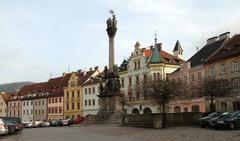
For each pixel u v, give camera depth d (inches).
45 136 1290.6
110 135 1243.2
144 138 1077.1
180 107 2920.8
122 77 3735.2
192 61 2898.6
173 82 1787.6
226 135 1092.5
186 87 2411.4
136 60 3521.2
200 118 1619.1
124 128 1632.6
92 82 4109.3
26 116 5054.1
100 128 1716.3
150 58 3299.7
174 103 2977.4
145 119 1705.2
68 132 1497.3
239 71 2295.8
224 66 2443.4
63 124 2965.1
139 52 3489.2
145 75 3368.6
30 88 5265.8
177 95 1775.3
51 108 4630.9
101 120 2170.3
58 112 4527.6
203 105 2637.8
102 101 2220.7
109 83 2210.9
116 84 2209.6
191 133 1206.3
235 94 2293.3
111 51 2236.7
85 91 4215.1
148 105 3262.8
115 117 2110.0
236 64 2331.4
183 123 1662.2
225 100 2407.7
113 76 2209.6
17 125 1642.5
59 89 4623.5
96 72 4394.7
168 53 3538.4
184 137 1060.5
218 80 1913.1
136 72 3503.9
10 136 1382.9
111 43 2245.3
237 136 1048.2
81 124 2354.8
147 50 3545.8
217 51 2630.4
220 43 2733.8
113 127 1750.7
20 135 1433.3
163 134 1205.1
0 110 5497.1
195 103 2738.7
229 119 1382.9
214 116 1536.7
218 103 2480.3
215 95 1882.4
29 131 1808.6
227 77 2404.0
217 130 1344.7
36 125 3073.3
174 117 1647.4
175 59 3412.9
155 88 1716.3
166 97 1710.1
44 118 4724.4
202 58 2775.6
